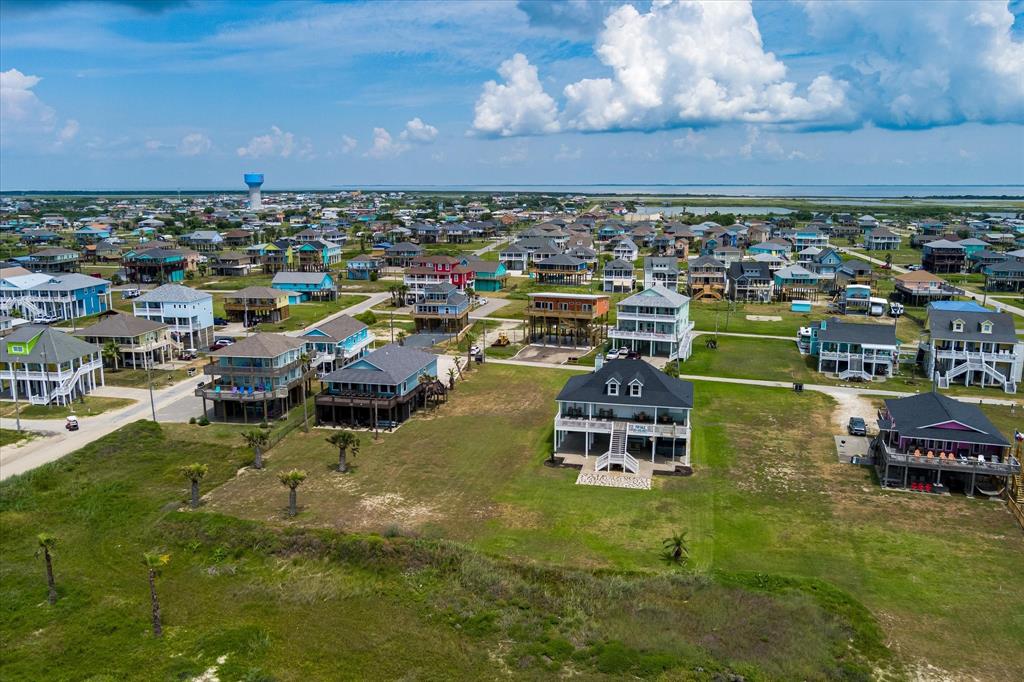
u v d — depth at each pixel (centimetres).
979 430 6194
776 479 6438
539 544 5244
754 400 8812
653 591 4650
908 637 4203
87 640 4331
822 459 6925
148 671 4059
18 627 4431
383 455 6975
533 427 7806
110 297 15038
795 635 4188
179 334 11625
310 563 5153
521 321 14125
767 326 13650
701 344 12056
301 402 8656
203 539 5400
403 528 5466
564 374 10069
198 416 8050
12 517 5706
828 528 5503
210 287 18162
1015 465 5991
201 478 6325
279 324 13638
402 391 7975
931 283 15700
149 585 4900
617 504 5909
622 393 6981
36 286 13738
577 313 11881
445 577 4944
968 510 5812
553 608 4578
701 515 5716
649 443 7194
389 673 4059
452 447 7200
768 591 4594
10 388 9000
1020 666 3953
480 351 11256
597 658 4106
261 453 6988
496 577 4847
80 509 5869
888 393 9138
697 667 3994
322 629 4469
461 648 4269
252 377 8094
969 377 9531
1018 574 4847
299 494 6091
